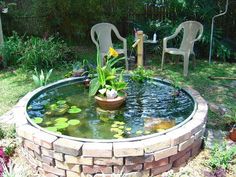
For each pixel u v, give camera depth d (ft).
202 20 19.98
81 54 20.20
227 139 10.43
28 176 9.03
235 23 20.26
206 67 17.99
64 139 8.48
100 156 8.07
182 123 9.25
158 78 13.24
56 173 8.73
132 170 8.34
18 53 18.62
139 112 10.77
